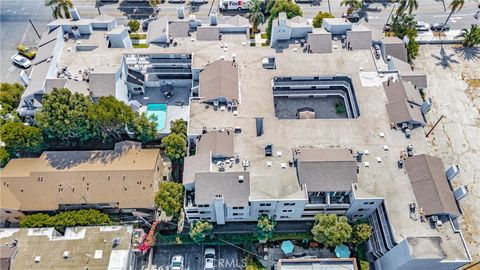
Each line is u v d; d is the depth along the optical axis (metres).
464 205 95.19
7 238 82.12
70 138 101.31
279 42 111.31
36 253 80.19
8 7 136.00
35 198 87.75
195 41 110.50
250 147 88.56
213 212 84.75
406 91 96.88
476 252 88.62
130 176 89.62
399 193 81.94
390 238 77.56
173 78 112.56
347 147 88.94
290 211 85.94
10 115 101.56
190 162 85.50
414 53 116.62
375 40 112.12
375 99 97.81
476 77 118.12
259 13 120.06
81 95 93.75
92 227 84.31
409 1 117.19
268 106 96.25
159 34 108.69
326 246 90.00
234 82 98.62
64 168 91.06
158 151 96.12
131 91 111.81
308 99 111.81
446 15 134.12
